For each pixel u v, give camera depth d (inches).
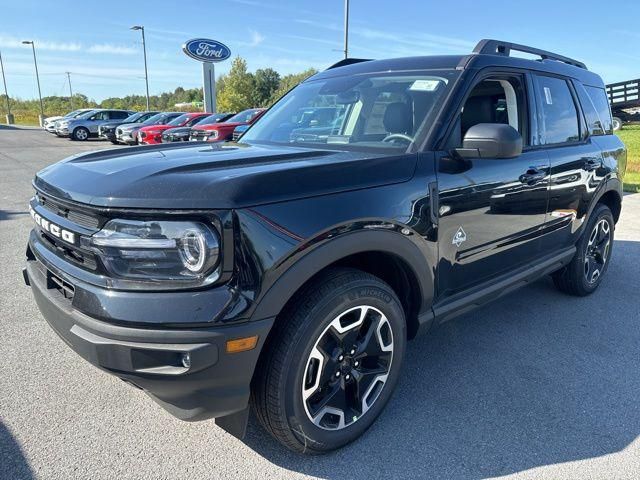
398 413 105.6
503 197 115.8
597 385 117.6
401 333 98.8
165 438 95.5
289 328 81.0
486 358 129.6
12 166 528.1
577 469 90.0
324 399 89.9
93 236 74.7
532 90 132.4
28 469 86.0
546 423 103.0
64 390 109.8
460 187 103.9
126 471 86.6
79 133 997.8
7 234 240.1
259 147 112.3
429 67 118.9
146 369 73.2
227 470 87.9
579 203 151.6
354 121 116.5
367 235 86.4
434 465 90.5
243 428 82.8
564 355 131.8
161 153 101.3
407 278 100.4
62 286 84.4
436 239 100.6
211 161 87.3
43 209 91.8
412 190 94.3
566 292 173.2
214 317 71.6
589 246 167.0
